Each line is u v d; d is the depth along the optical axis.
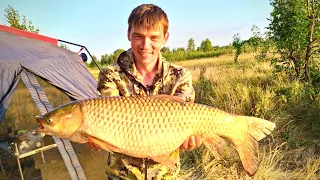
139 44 0.85
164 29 0.87
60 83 1.85
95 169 1.61
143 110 0.81
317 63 3.12
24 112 1.61
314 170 1.68
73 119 0.80
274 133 2.11
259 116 2.32
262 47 3.18
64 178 1.49
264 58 3.28
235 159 1.83
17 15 5.96
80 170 1.48
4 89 1.59
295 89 2.55
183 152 1.95
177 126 0.82
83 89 2.01
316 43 2.93
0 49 1.90
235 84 2.99
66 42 2.62
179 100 0.84
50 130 0.82
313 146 1.97
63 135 0.82
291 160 1.86
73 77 2.05
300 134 2.12
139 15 0.83
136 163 0.89
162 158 0.83
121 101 0.81
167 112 0.82
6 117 1.54
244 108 2.44
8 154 1.49
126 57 0.90
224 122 0.87
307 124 2.24
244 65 4.37
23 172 1.48
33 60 1.88
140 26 0.83
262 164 1.71
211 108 0.87
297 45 2.80
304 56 2.84
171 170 0.91
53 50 2.27
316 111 2.28
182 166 1.81
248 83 3.07
